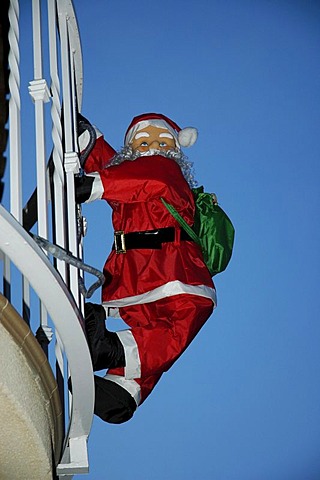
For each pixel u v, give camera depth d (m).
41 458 2.62
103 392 2.97
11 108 2.61
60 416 2.77
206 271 3.21
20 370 2.42
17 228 2.28
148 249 3.16
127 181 3.06
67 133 3.02
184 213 3.22
